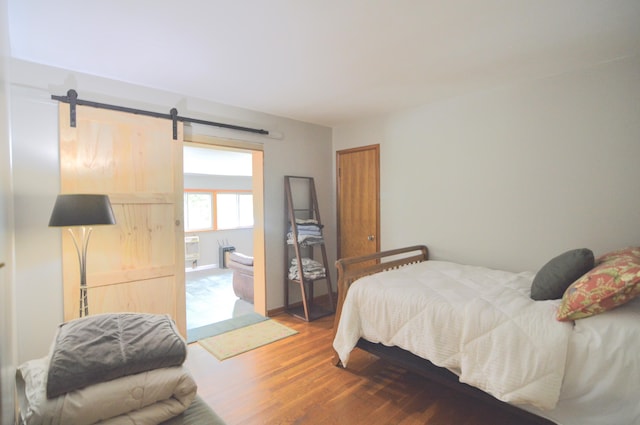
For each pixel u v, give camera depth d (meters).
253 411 2.10
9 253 1.51
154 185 2.88
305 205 4.29
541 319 1.71
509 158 2.96
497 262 3.07
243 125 3.61
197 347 3.04
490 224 3.10
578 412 1.54
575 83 2.60
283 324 3.62
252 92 3.10
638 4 1.75
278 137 3.95
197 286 5.79
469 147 3.21
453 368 1.92
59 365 1.06
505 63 2.49
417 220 3.65
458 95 3.23
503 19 1.89
